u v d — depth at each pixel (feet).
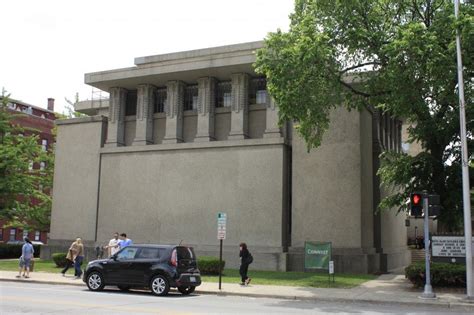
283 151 96.89
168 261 58.95
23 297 52.90
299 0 75.66
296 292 62.90
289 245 96.12
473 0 69.15
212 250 98.68
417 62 61.21
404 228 128.88
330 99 71.51
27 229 142.20
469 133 68.64
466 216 58.39
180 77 109.60
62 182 118.21
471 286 57.11
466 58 62.54
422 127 70.23
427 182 71.31
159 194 106.63
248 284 70.33
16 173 134.62
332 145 93.09
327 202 91.76
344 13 69.51
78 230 114.01
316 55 65.05
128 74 110.83
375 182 99.25
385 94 72.08
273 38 70.69
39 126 222.89
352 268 88.12
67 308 44.70
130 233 108.06
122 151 112.16
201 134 106.63
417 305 54.80
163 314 41.52
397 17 72.90
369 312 48.19
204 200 101.86
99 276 61.41
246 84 104.99
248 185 98.22
